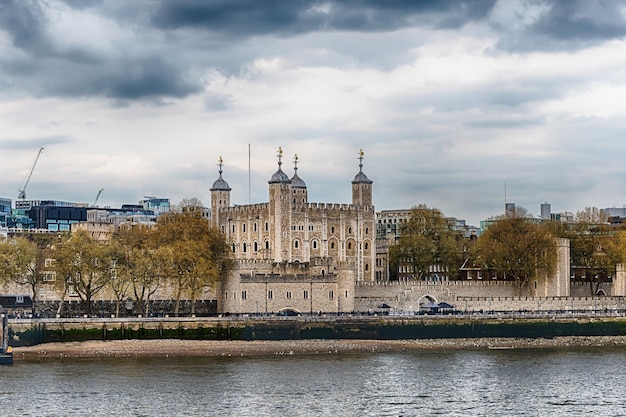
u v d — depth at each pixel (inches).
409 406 6343.5
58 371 7440.9
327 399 6520.7
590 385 7101.4
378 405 6363.2
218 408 6225.4
